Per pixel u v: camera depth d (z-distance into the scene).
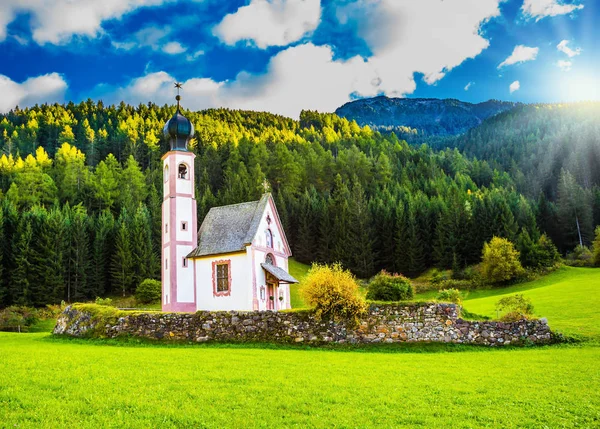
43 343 31.25
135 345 30.64
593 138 172.00
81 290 85.38
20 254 80.75
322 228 104.75
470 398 16.31
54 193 122.94
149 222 102.25
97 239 89.81
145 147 174.25
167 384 16.98
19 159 136.00
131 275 87.88
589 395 16.78
